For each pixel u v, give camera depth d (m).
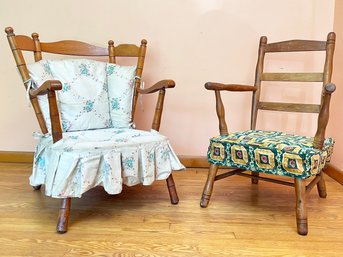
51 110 1.12
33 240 1.07
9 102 1.93
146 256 0.98
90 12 1.84
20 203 1.39
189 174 1.85
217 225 1.20
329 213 1.31
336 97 1.76
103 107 1.51
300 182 1.13
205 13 1.83
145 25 1.85
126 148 1.22
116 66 1.59
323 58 1.82
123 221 1.23
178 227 1.18
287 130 1.91
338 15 1.74
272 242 1.07
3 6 1.84
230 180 1.75
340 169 1.70
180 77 1.90
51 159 1.16
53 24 1.85
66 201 1.15
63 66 1.45
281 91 1.87
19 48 1.33
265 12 1.81
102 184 1.18
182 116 1.94
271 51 1.62
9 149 1.98
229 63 1.87
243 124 1.93
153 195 1.52
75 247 1.03
